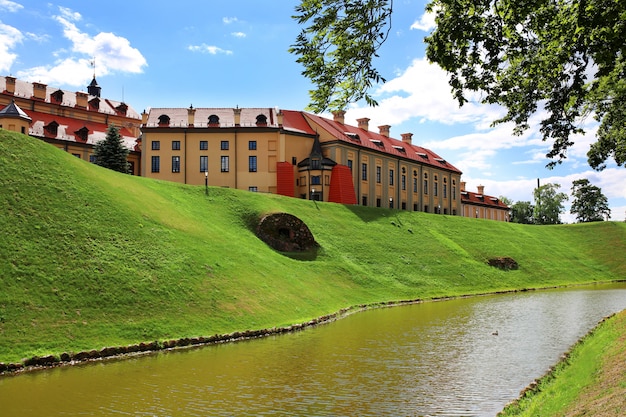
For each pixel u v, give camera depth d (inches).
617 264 3341.5
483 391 733.3
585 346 981.2
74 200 1328.7
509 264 2731.3
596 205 5639.8
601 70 562.9
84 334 914.7
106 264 1136.8
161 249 1326.3
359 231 2513.5
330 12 480.7
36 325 885.8
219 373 802.8
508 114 729.0
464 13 514.6
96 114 3690.9
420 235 2768.2
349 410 642.8
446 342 1089.4
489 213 5201.8
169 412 620.7
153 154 2886.3
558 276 2851.9
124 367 826.2
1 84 3193.9
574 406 546.6
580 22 490.9
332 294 1705.2
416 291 2049.7
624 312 1249.4
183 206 1897.1
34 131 2957.7
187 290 1191.6
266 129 2945.4
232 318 1160.2
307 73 516.1
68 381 740.0
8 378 746.8
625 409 467.5
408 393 717.3
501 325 1332.4
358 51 498.0
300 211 2458.2
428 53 536.1
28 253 1050.7
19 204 1191.6
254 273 1485.0
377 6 474.9
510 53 553.3
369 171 3459.6
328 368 850.1
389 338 1127.0
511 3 502.9
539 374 829.2
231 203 2204.7
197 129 2908.5
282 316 1282.0
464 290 2224.4
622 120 1042.1
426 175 4104.3
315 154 3051.2
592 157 1200.2
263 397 687.7
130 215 1421.0
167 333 1011.3
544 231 3841.0
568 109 684.1
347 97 530.0
